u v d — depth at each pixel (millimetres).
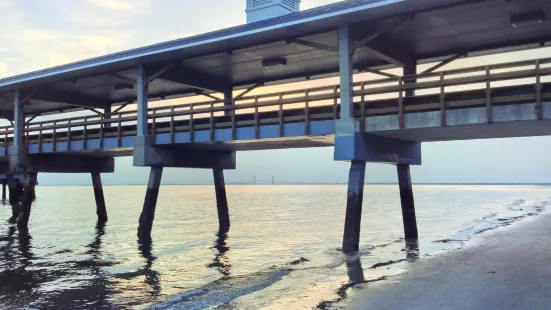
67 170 29047
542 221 27750
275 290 11422
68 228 29828
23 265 17031
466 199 75562
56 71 22844
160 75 21250
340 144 15516
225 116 20031
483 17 15461
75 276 15055
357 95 15719
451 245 18531
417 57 19953
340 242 22391
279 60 20328
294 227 30344
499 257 13992
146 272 15648
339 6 14789
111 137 22875
